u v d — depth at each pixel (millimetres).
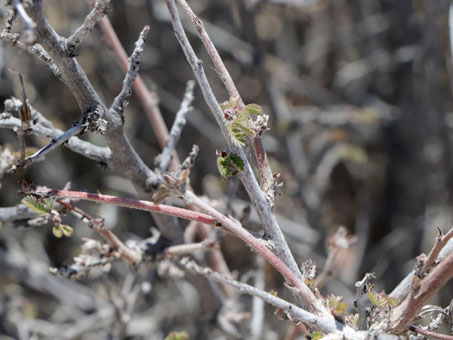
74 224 7082
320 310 2219
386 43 8023
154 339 6305
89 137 7012
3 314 6082
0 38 2098
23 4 1993
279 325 5672
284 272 2238
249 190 2355
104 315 5461
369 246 8180
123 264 7035
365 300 2449
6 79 6898
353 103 7855
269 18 8602
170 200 3342
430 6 6582
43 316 6945
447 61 6434
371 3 8195
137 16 7699
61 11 7539
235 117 2305
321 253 6707
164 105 7582
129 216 7598
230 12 8219
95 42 7309
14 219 3121
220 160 2314
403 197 8031
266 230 2371
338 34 8273
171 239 3443
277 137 7012
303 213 7344
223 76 2410
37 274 6797
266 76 6957
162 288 7188
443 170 7438
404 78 7816
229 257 6742
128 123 7719
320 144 7816
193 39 7734
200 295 4172
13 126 2652
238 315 4266
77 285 6980
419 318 2264
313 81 8680
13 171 2092
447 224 7266
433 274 2014
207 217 2271
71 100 7758
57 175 7496
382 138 8117
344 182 8297
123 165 2963
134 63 2574
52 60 2248
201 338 6027
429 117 7129
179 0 2389
